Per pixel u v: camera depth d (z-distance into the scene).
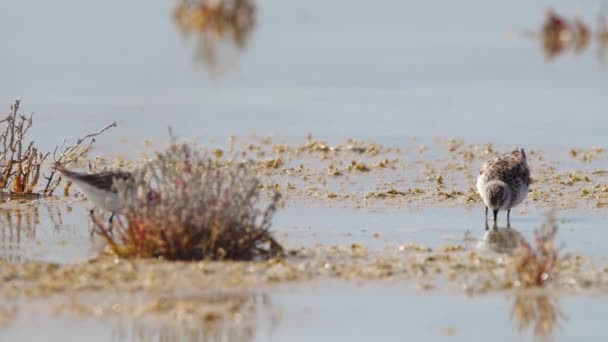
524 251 48.97
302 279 47.12
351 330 41.06
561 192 68.31
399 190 68.88
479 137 90.62
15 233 56.84
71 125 93.00
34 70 126.06
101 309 42.44
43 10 184.12
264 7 197.38
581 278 47.88
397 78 126.38
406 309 43.59
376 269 48.78
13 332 39.81
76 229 57.91
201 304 43.28
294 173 74.12
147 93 112.69
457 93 116.12
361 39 160.88
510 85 121.69
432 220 60.78
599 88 118.94
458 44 156.50
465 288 46.25
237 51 147.50
